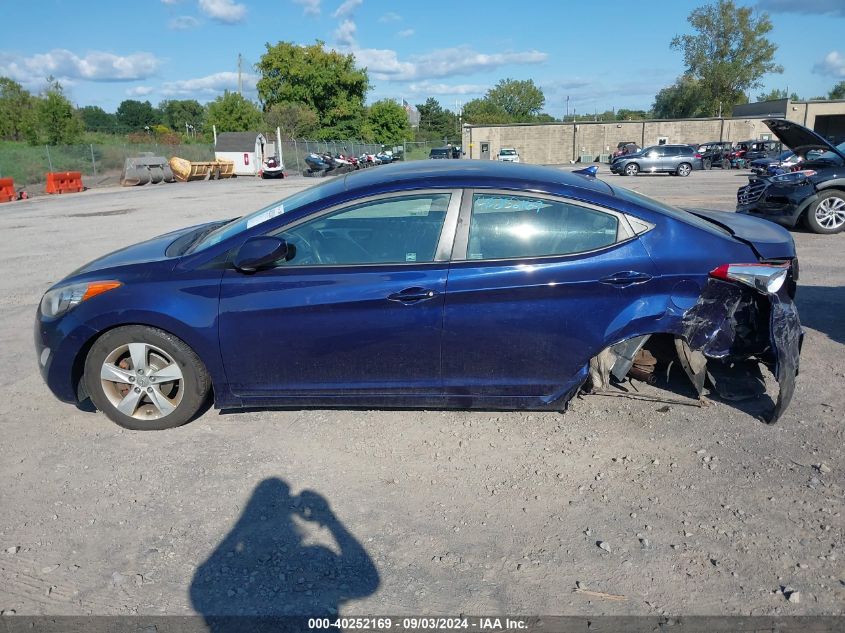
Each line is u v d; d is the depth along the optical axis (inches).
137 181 1311.5
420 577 104.7
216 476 133.6
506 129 2262.6
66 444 147.0
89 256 394.9
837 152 394.0
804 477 129.1
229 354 143.5
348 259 142.6
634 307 140.8
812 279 285.1
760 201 435.5
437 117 4660.4
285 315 140.2
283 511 122.0
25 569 107.1
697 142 2190.0
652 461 136.3
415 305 138.4
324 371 144.3
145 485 130.6
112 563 108.6
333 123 2743.6
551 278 138.3
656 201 160.6
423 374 144.0
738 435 145.7
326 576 105.2
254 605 99.3
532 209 141.0
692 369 153.7
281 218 144.3
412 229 141.9
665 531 114.3
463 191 141.6
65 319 145.6
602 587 101.7
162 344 144.6
